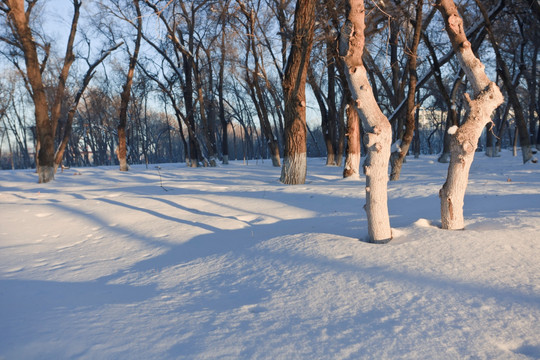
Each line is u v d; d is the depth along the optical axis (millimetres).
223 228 8680
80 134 62750
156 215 10508
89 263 6762
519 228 5531
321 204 10680
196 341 3195
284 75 15414
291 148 15570
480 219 6449
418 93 43531
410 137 15289
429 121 68562
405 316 3453
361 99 5656
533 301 3549
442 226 6141
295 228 7863
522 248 4805
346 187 13125
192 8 28859
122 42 27984
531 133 43094
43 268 6535
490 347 2898
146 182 20891
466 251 4836
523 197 8656
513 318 3291
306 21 14844
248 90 32875
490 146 36969
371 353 2887
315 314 3631
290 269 4953
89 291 4977
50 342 3293
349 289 4133
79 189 17094
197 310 3939
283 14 22266
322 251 5410
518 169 18594
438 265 4516
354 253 5180
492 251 4777
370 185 5738
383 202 5738
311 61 18094
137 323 3652
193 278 5223
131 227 9570
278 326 3416
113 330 3504
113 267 6379
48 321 3830
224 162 41750
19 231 9820
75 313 4047
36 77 20531
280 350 2988
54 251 7926
